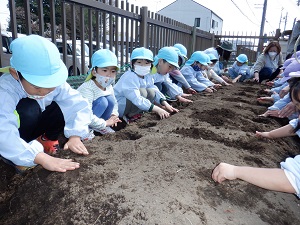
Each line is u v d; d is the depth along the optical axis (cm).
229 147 223
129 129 256
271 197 168
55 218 138
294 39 630
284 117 338
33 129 230
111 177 159
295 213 167
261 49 1263
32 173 175
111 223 129
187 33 856
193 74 528
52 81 164
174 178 162
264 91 522
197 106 374
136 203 137
